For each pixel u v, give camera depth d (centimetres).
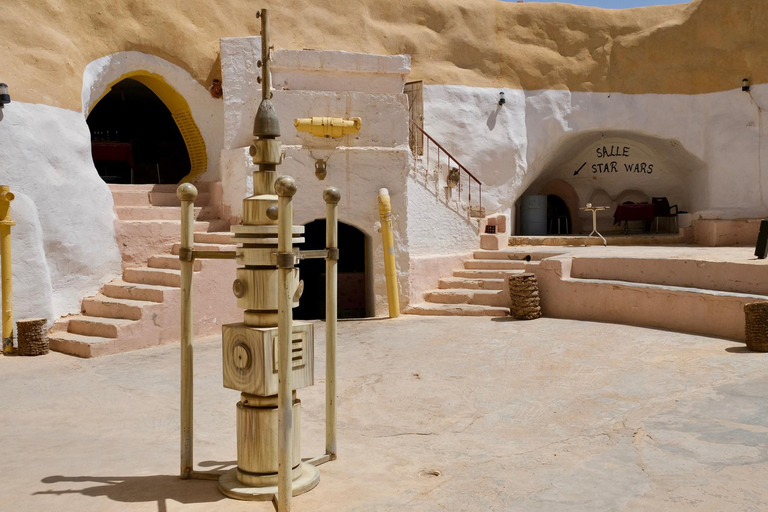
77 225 1027
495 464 472
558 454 489
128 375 786
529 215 1727
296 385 421
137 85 1580
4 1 1031
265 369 397
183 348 439
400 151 1202
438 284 1276
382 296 1206
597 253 1209
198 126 1273
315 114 1169
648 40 1638
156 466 474
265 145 417
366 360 835
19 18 1035
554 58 1617
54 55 1052
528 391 671
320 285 1602
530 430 552
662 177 1803
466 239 1364
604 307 1041
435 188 1311
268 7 1371
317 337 1009
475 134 1532
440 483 436
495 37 1591
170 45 1227
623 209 1694
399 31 1507
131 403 664
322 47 1411
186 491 422
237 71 1202
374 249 1202
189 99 1257
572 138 1694
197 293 1015
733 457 465
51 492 423
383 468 466
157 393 702
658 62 1638
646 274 1030
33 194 975
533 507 396
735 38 1585
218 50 1284
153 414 625
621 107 1630
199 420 604
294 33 1391
